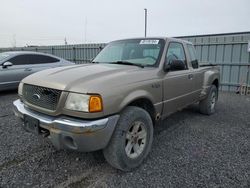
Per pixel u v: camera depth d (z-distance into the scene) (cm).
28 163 295
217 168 287
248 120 505
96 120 232
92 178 264
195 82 441
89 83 240
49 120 245
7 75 716
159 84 320
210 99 532
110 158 263
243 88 876
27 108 284
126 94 261
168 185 250
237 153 332
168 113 363
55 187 246
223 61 936
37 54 809
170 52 366
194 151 337
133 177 266
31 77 291
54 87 246
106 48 421
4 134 391
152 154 326
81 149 233
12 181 254
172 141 377
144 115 287
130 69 302
